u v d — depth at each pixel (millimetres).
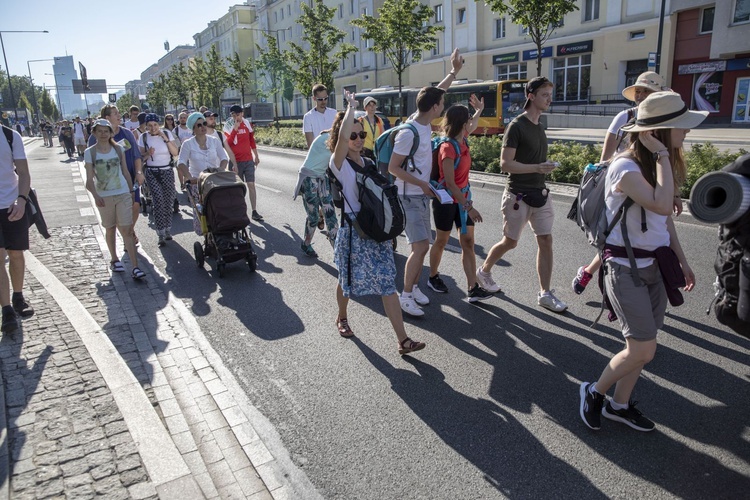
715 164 9625
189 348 4727
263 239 8594
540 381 3967
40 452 3109
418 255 5098
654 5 31125
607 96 34281
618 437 3287
